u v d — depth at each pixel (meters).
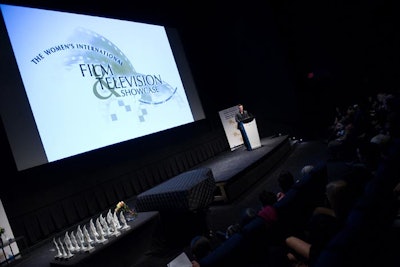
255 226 2.03
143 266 3.50
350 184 2.19
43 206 4.98
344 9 9.28
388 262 1.66
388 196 2.01
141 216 3.87
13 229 4.57
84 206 5.50
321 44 9.70
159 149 7.37
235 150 8.64
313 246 1.85
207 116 9.22
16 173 4.78
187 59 8.65
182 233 4.01
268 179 6.04
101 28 6.28
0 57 4.70
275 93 9.84
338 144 5.72
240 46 9.97
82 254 3.09
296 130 9.73
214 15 9.96
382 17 8.89
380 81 9.22
